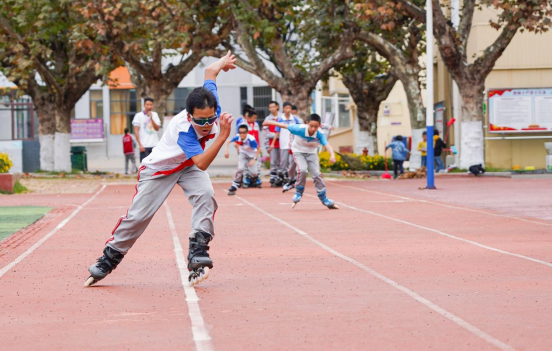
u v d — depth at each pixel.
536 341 5.85
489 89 33.38
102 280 8.91
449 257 10.34
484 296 7.63
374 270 9.35
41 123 37.06
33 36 32.84
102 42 32.28
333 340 5.96
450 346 5.73
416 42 33.88
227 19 30.02
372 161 35.53
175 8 29.67
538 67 33.94
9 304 7.55
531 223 14.46
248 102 59.62
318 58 38.91
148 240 12.55
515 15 28.97
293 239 12.48
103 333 6.32
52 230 14.13
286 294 7.88
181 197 21.75
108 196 22.70
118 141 61.75
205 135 8.05
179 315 6.95
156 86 34.94
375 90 42.44
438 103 40.72
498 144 33.91
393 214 16.33
